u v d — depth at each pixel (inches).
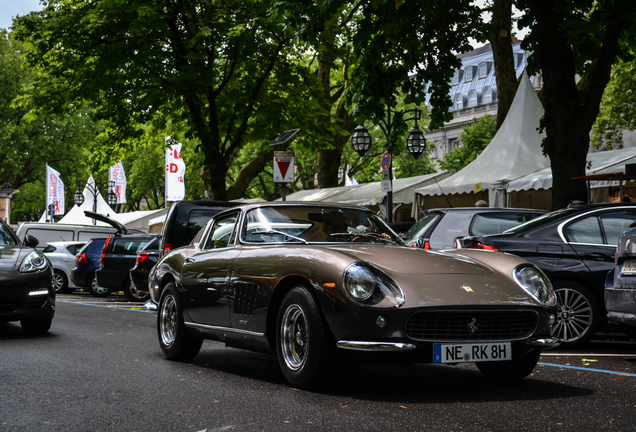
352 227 244.8
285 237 235.8
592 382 219.9
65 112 819.4
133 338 344.2
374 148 1791.3
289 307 207.3
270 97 830.5
